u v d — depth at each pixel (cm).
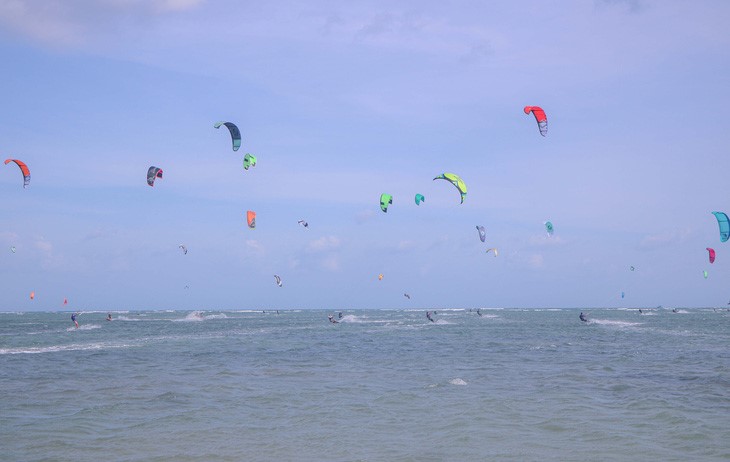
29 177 3156
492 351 3722
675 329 6556
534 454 1294
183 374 2589
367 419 1642
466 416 1666
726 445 1358
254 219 3366
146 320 10819
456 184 3356
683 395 1989
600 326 7356
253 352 3675
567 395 1992
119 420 1639
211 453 1312
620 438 1422
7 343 4600
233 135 3094
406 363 3022
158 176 3186
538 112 2700
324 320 10275
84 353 3638
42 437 1454
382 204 3647
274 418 1661
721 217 3008
